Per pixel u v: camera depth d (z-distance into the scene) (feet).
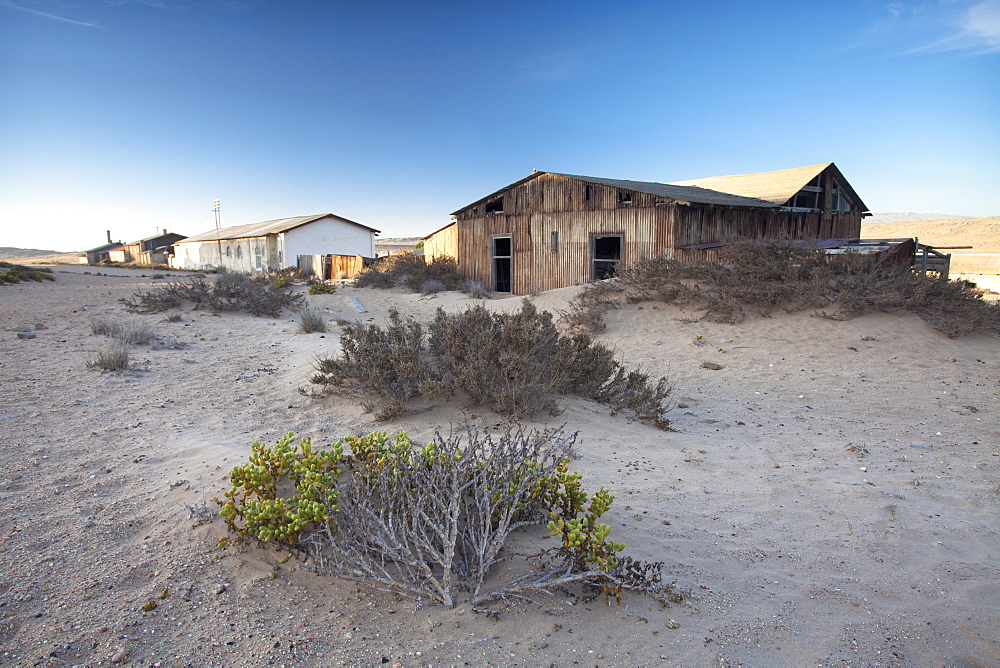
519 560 11.29
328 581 10.50
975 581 12.32
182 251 176.45
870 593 11.70
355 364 22.43
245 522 11.75
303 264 112.06
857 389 30.25
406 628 9.30
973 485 17.72
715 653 9.23
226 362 29.55
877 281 43.21
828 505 15.99
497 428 19.42
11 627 8.64
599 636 9.40
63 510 12.48
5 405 19.88
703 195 65.82
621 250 63.57
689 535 13.55
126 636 8.64
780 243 48.75
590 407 23.84
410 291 78.84
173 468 15.01
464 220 81.20
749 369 34.91
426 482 11.77
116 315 45.91
